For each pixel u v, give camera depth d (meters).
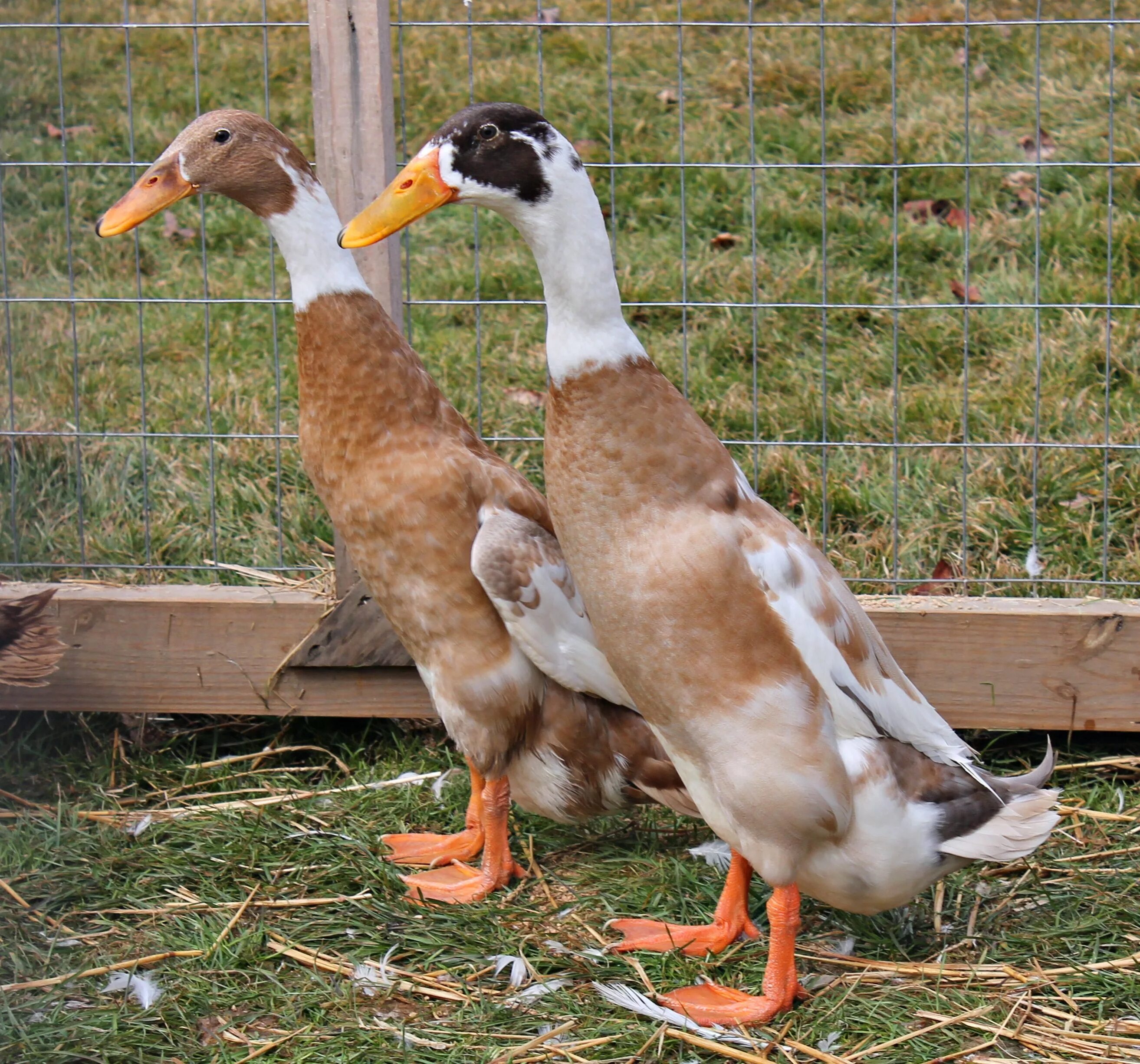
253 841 3.18
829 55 7.37
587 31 7.84
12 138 6.38
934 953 2.81
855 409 4.69
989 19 7.56
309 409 2.92
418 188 2.48
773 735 2.48
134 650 3.57
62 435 3.77
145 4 8.52
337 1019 2.63
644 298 5.46
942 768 2.63
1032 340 5.00
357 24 3.20
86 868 3.08
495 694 2.92
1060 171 6.10
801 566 2.51
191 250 6.21
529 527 2.86
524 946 2.84
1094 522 4.04
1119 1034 2.54
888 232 5.82
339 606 3.48
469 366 5.10
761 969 2.77
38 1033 2.57
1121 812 3.21
